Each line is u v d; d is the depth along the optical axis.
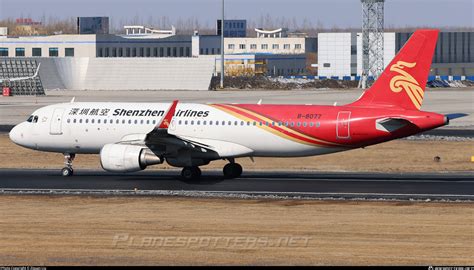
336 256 93.50
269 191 137.50
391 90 147.25
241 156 151.50
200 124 152.00
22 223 110.25
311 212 118.56
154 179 151.75
